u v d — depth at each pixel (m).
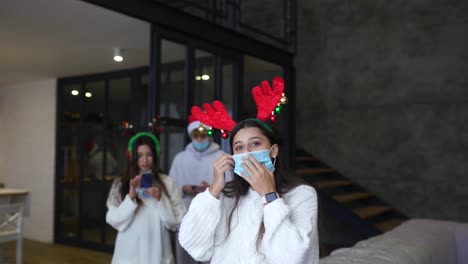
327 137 5.90
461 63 5.00
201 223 1.09
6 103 6.15
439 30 5.14
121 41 3.82
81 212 5.17
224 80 3.87
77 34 3.61
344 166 5.75
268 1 6.12
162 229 2.31
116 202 2.31
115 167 4.86
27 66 4.82
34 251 4.91
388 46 5.49
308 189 1.14
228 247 1.11
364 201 5.48
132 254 2.23
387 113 5.47
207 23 3.64
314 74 6.04
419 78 5.27
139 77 4.81
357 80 5.71
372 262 1.47
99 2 2.74
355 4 5.75
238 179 1.18
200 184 2.81
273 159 1.17
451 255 2.24
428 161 5.16
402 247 1.77
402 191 5.32
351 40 5.77
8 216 3.71
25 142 5.85
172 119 3.21
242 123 1.15
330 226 5.70
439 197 5.07
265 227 1.01
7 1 2.84
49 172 5.52
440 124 5.11
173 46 3.32
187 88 3.40
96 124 5.12
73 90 5.39
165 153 3.13
